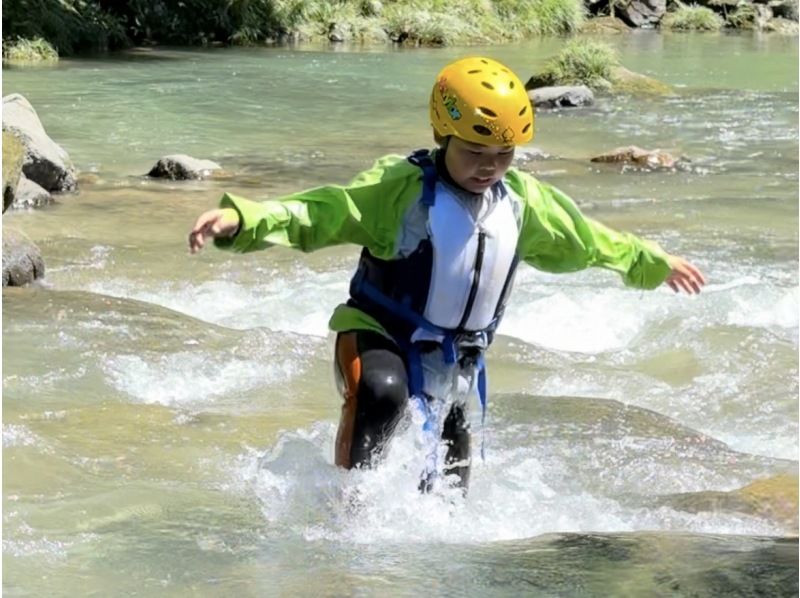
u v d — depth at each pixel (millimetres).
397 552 4980
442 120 5297
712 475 6480
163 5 36875
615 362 8914
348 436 5422
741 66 34000
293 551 5012
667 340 9336
